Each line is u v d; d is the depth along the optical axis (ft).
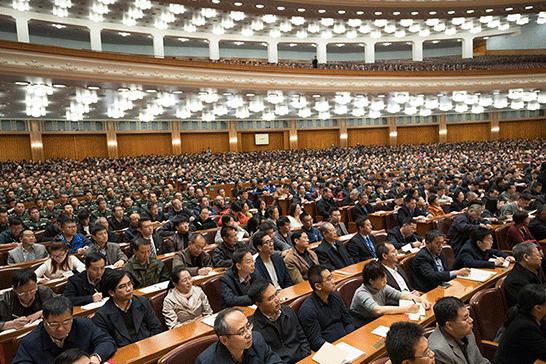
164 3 62.49
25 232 18.31
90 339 9.60
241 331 7.86
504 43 102.37
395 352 6.78
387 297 12.06
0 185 49.78
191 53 90.58
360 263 16.99
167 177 63.16
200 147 108.06
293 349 10.02
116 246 18.02
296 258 15.72
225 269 15.93
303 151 106.93
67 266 15.71
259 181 45.62
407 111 70.13
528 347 8.85
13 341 9.58
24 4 58.23
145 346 9.66
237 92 57.98
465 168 60.39
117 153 96.53
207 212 25.04
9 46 38.63
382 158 92.02
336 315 11.21
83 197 44.01
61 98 55.42
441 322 8.62
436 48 105.40
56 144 89.45
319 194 39.91
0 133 80.59
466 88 66.74
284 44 95.04
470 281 13.56
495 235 20.39
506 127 120.47
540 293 8.77
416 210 27.35
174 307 12.26
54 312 8.62
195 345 8.76
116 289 10.66
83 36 78.02
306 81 59.98
